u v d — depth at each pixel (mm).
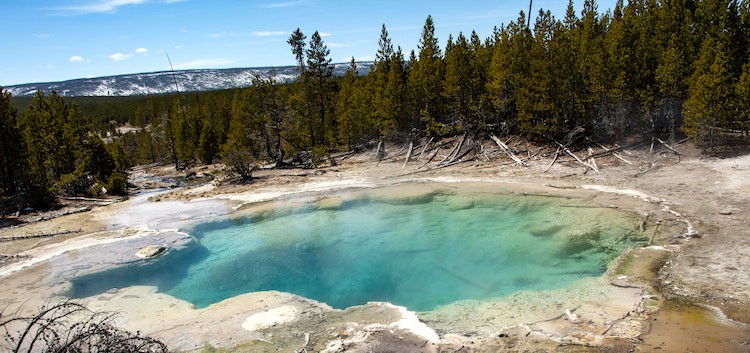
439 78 30641
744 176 16609
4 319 9734
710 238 11836
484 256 12766
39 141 27562
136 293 11266
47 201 22531
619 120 23250
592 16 27328
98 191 26031
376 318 9148
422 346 7871
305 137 32062
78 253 14094
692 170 18641
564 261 11898
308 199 20000
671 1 23109
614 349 7316
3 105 23703
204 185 25531
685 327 7824
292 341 8289
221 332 8820
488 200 18188
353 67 41594
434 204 18297
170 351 8133
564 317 8641
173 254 13930
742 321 7828
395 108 30078
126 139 73250
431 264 12508
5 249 14906
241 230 16438
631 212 14859
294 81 37906
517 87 26438
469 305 9680
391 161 28078
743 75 19047
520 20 28578
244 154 25641
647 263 10758
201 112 57938
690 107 20062
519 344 7719
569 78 24312
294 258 13602
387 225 16141
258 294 10789
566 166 22109
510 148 26000
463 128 28625
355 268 12617
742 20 21453
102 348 5840
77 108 30688
